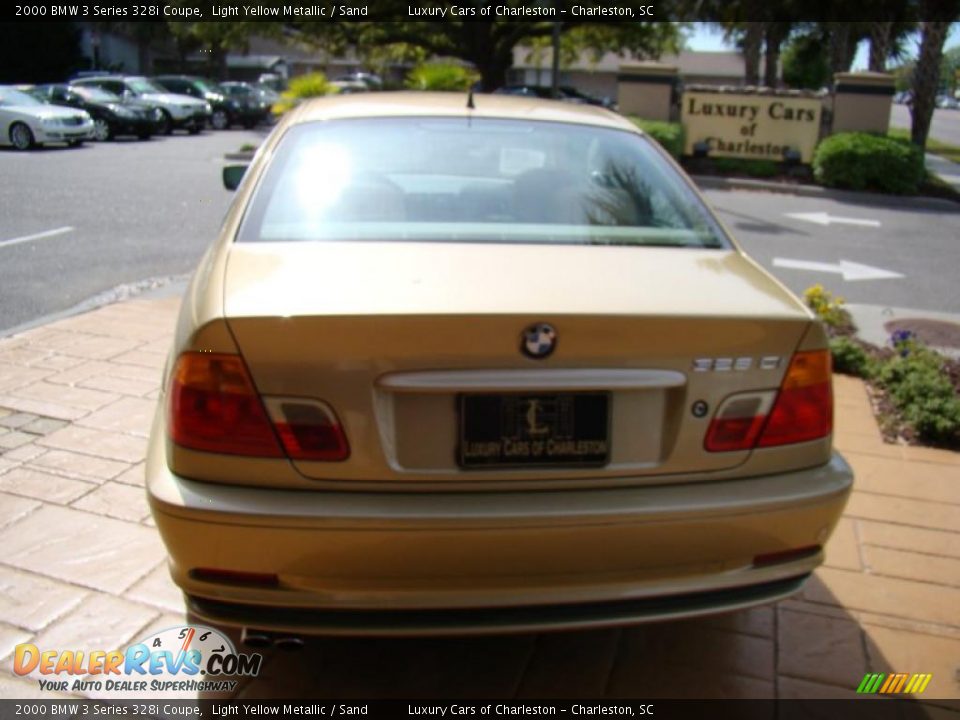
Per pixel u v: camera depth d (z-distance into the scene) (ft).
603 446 7.26
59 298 22.15
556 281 7.68
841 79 52.47
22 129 61.67
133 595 9.89
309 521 6.81
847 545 11.44
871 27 62.34
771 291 8.17
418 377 6.93
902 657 9.27
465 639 9.36
